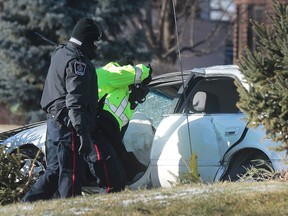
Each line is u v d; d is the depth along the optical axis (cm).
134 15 6744
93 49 2669
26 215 2216
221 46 10844
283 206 2155
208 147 2858
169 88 3131
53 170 2639
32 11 6291
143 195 2408
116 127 2798
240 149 2798
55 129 2609
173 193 2408
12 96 6356
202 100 3039
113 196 2438
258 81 2495
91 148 2686
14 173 2903
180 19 10650
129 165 2969
